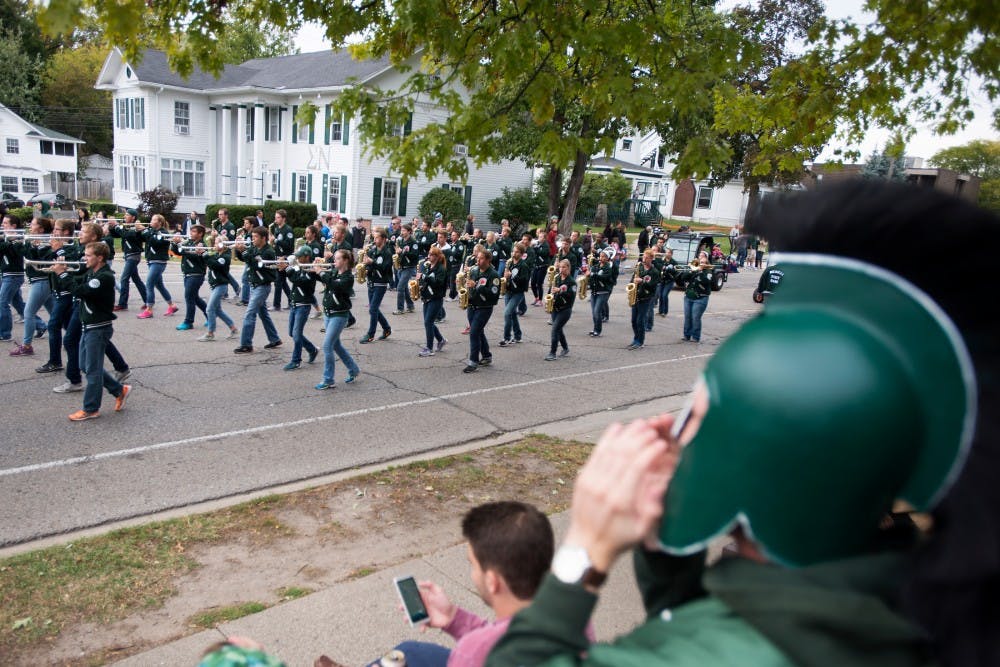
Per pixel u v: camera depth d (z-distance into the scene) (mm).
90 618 3922
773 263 816
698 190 51812
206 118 34000
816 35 6359
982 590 660
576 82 5691
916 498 700
